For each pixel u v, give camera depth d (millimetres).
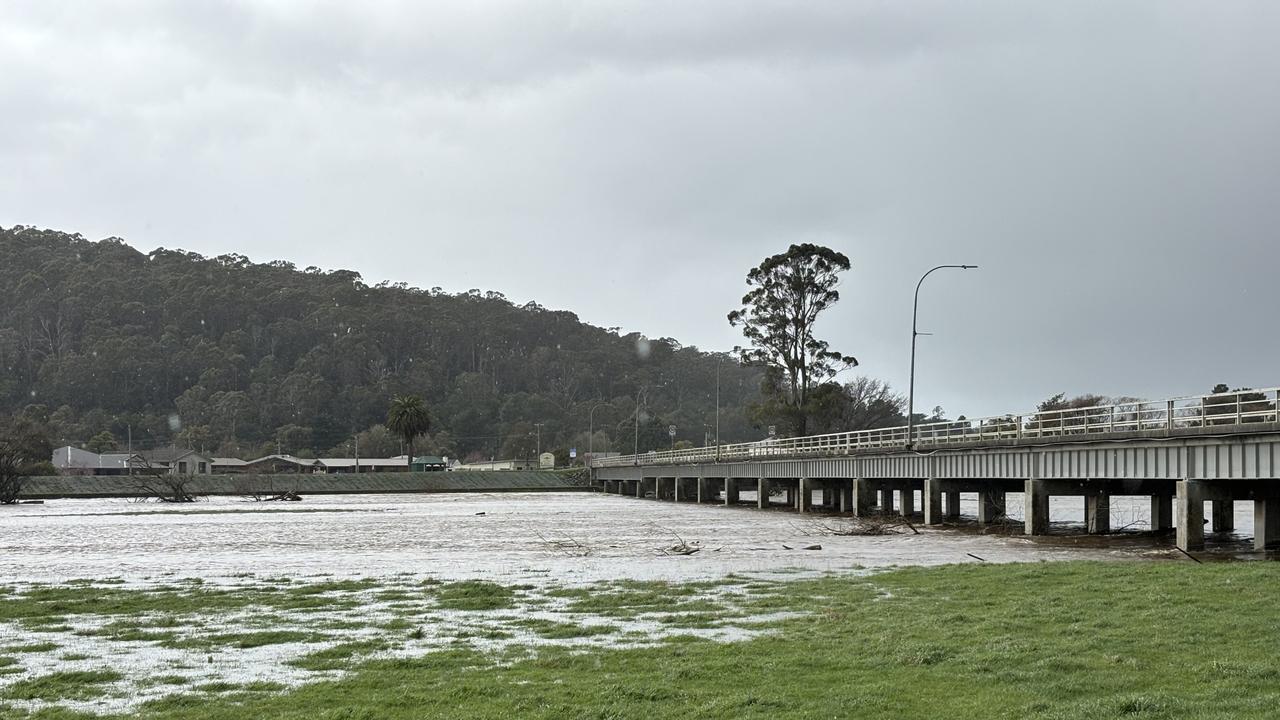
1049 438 57844
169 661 24328
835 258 133875
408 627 28875
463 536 71375
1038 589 30484
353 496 170750
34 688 21438
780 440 109062
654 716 17344
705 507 119062
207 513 109438
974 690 18109
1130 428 52594
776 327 134250
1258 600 25609
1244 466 44281
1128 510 93312
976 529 68500
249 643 26625
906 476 77250
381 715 18297
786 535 66938
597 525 82750
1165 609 25078
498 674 21641
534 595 35281
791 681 19594
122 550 61125
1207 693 16859
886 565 43281
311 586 39969
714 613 29719
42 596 37688
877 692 18266
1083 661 19734
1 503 136250
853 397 166000
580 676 21094
